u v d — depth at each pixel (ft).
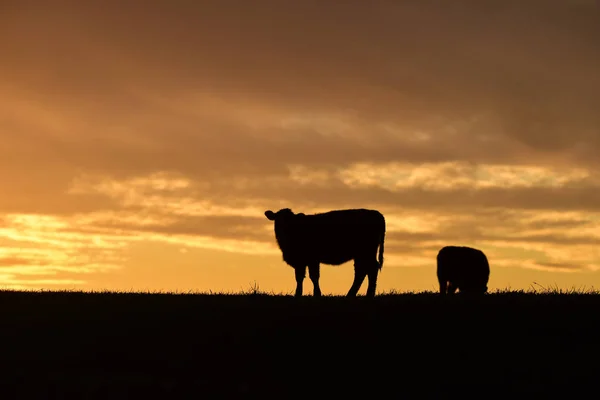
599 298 70.74
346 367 58.29
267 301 73.87
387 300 71.41
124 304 75.51
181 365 59.98
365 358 59.57
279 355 60.70
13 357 61.62
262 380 57.06
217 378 57.67
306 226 86.94
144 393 53.72
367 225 86.17
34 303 77.20
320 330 64.28
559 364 56.85
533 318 65.57
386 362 58.80
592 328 63.46
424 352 60.13
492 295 72.79
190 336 64.64
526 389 53.06
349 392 54.03
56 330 67.67
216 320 67.56
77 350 63.16
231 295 80.38
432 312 67.36
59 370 58.85
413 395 53.01
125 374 58.29
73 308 74.49
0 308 75.15
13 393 53.36
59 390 53.98
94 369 59.41
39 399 52.31
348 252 86.38
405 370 57.36
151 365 60.34
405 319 65.98
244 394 53.72
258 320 66.85
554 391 52.60
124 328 67.31
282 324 65.67
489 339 61.87
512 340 61.62
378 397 53.06
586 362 57.00
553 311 67.00
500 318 65.72
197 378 57.67
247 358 60.54
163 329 66.54
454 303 69.62
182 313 70.38
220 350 61.93
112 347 63.46
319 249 86.58
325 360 59.57
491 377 55.31
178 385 55.52
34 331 67.62
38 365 59.88
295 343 62.39
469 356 59.11
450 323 65.00
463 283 91.20
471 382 54.65
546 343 60.90
